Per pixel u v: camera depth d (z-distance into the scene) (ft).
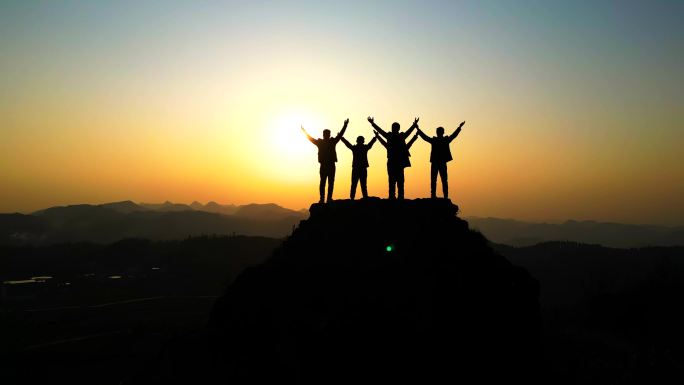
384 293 79.77
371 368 68.03
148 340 246.27
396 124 98.48
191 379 75.20
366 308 76.23
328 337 71.72
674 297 255.09
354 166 100.12
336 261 89.76
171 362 80.53
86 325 327.26
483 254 91.61
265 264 96.73
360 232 94.53
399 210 96.37
